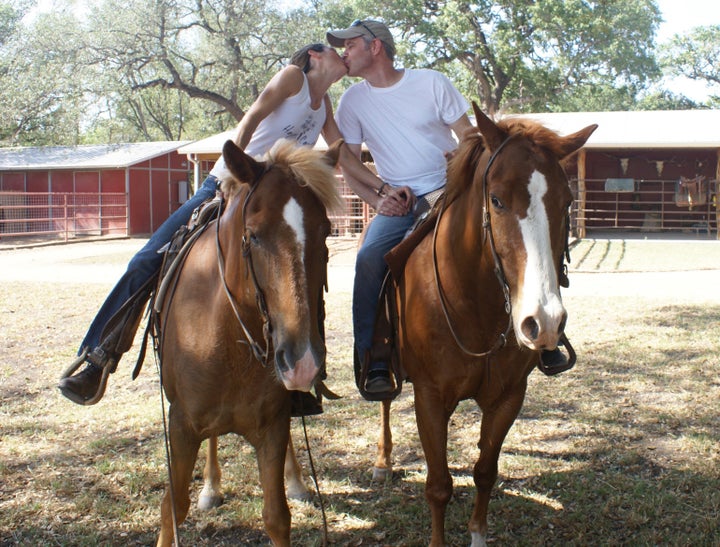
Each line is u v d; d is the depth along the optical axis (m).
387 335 3.83
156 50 30.80
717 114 25.56
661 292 11.68
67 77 29.64
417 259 3.57
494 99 34.59
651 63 35.19
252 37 33.06
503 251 2.79
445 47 33.41
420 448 4.96
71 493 4.21
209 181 3.74
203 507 4.07
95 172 28.48
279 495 2.94
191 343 2.99
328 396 3.62
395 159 4.11
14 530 3.78
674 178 25.53
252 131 3.43
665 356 7.26
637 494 4.10
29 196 29.00
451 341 3.35
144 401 6.03
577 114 27.19
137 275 3.56
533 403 5.81
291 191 2.61
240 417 3.01
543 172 2.76
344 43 4.05
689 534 3.66
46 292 12.12
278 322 2.53
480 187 3.04
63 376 3.63
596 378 6.52
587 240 21.64
